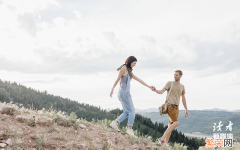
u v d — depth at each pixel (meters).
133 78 5.07
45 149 2.63
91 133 4.00
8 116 3.32
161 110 4.87
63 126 3.82
